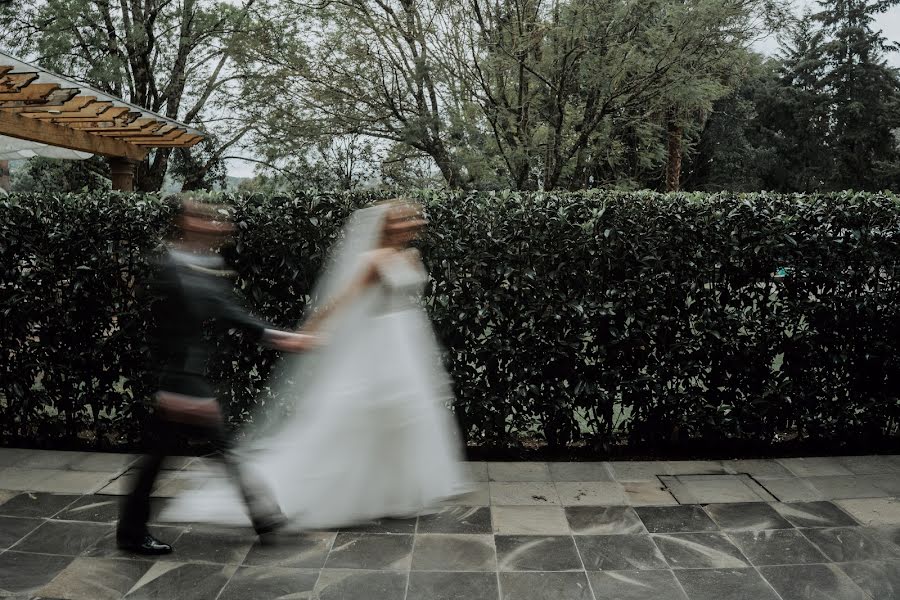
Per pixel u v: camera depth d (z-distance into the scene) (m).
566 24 10.09
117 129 8.59
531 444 5.02
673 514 3.75
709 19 9.84
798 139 33.62
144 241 4.65
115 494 3.94
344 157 15.23
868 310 4.68
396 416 3.39
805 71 34.34
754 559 3.24
